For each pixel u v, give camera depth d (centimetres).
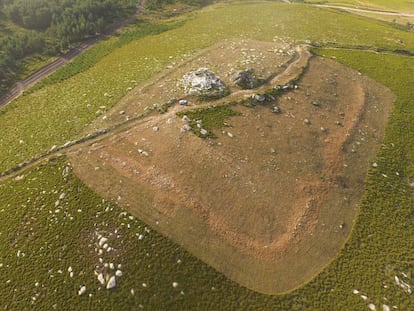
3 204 2988
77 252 2544
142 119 3609
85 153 3319
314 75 4375
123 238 2592
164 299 2292
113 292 2323
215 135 3288
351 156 3381
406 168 3366
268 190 2923
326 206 2914
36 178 3167
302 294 2378
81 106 4125
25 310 2300
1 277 2478
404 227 2831
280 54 4750
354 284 2436
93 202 2852
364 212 2916
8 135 3894
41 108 4347
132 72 4747
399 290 2402
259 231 2681
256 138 3325
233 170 3014
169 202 2809
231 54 4788
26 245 2641
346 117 3828
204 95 3734
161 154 3159
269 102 3747
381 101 4238
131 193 2897
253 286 2408
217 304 2292
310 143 3394
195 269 2447
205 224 2688
